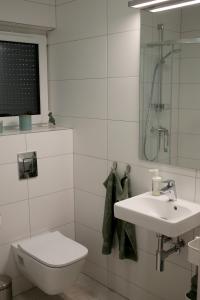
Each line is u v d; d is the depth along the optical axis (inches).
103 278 109.7
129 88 91.8
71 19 105.0
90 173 108.5
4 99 110.0
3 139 96.7
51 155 108.7
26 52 113.3
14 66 111.0
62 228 115.4
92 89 102.3
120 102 94.9
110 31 93.7
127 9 88.4
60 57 111.8
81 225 115.9
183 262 86.7
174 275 89.3
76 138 111.7
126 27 89.6
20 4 101.9
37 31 113.5
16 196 101.7
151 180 90.7
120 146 97.2
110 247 99.7
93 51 99.7
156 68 85.1
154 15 83.2
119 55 92.7
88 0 98.5
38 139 104.8
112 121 98.1
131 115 92.7
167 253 83.4
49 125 119.0
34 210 106.7
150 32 84.6
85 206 112.8
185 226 72.4
